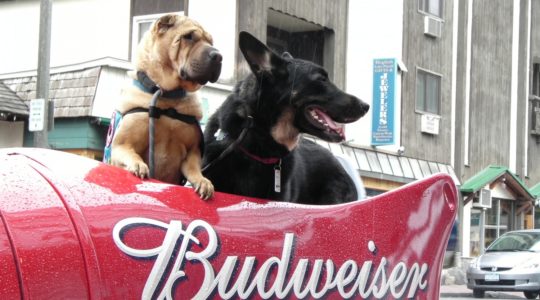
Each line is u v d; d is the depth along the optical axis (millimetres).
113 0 15664
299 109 3463
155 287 2182
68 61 16078
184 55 2891
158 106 2973
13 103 12945
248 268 2445
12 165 2199
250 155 3443
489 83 24281
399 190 3080
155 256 2203
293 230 2641
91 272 2059
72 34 16094
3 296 1904
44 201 2092
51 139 13172
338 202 4344
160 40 2953
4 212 2010
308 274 2639
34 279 1961
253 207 2596
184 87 2969
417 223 3121
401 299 3004
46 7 10555
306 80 3477
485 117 24078
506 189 24859
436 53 21688
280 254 2561
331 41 18141
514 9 25656
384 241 2953
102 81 12906
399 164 19891
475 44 23516
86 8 15984
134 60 3090
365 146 18750
